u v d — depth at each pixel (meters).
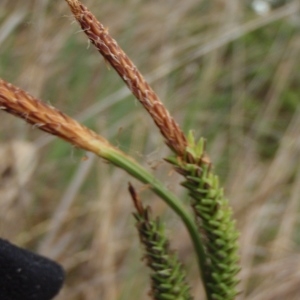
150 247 0.19
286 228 0.64
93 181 0.64
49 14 0.65
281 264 0.61
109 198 0.61
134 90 0.18
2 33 0.62
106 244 0.59
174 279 0.20
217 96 0.73
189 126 0.66
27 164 0.60
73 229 0.61
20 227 0.59
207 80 0.70
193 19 0.72
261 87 0.77
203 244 0.19
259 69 0.75
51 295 0.21
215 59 0.71
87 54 0.66
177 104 0.68
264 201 0.64
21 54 0.64
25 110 0.18
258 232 0.62
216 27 0.72
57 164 0.63
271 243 0.63
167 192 0.19
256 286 0.61
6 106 0.17
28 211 0.60
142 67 0.67
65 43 0.64
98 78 0.66
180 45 0.69
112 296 0.57
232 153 0.69
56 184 0.62
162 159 0.19
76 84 0.65
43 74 0.63
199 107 0.69
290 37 0.77
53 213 0.61
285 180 0.67
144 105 0.18
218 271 0.19
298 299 0.59
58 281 0.21
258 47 0.77
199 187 0.19
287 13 0.73
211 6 0.74
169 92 0.68
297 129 0.70
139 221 0.19
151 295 0.20
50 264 0.21
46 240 0.59
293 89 0.78
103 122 0.63
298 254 0.62
